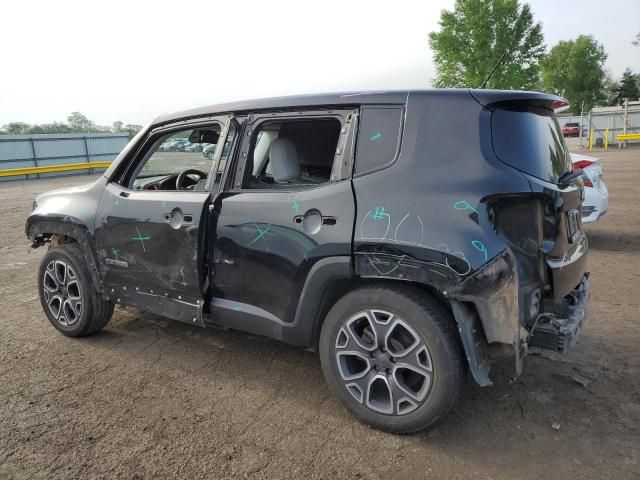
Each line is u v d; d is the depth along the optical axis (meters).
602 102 71.94
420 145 2.63
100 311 3.99
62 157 30.27
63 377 3.46
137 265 3.58
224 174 3.25
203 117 3.49
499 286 2.36
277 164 3.21
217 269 3.21
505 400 3.04
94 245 3.83
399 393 2.64
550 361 3.51
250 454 2.59
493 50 29.83
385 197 2.62
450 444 2.64
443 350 2.49
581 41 67.88
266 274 3.00
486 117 2.58
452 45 31.41
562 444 2.62
